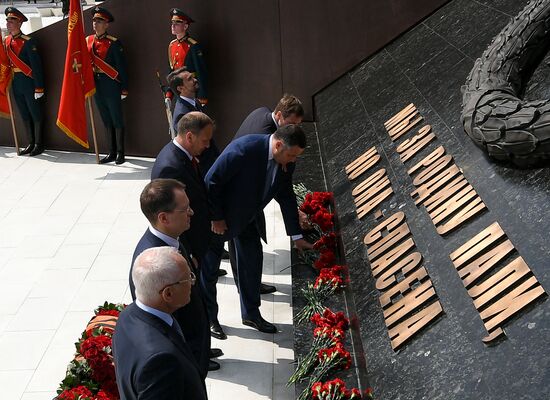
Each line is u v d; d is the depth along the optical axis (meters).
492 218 4.39
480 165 4.91
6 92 10.78
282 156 5.46
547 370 3.24
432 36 8.09
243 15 9.61
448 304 4.10
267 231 8.12
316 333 4.84
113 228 8.41
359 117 7.51
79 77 10.07
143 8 9.98
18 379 5.80
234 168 5.53
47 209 8.98
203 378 3.82
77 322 6.56
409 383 3.79
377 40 9.26
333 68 9.52
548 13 5.59
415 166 5.57
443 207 4.82
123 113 10.52
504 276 3.89
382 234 5.18
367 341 4.34
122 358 3.36
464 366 3.62
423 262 4.58
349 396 4.32
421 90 6.91
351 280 5.00
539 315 3.54
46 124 11.09
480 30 7.10
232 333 6.22
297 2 9.38
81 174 10.15
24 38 10.60
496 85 5.21
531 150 4.36
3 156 11.00
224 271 7.24
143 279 3.42
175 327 3.53
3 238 8.23
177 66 9.73
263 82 9.82
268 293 6.85
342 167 6.71
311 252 6.10
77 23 9.89
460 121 5.48
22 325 6.54
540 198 4.19
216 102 10.08
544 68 5.49
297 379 4.70
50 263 7.64
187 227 4.24
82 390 4.16
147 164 10.48
